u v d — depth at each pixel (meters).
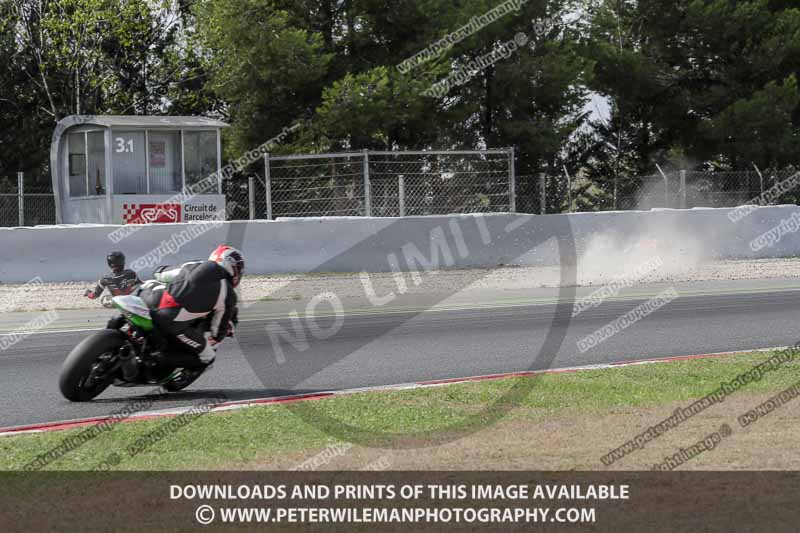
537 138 77.94
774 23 85.56
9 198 78.69
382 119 70.88
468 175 68.38
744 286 44.66
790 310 35.22
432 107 76.50
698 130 83.56
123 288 33.56
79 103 80.50
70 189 59.69
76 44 79.69
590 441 15.74
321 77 75.62
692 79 89.50
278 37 70.81
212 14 75.38
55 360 25.89
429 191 67.50
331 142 72.31
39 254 44.69
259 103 74.25
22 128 85.62
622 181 70.31
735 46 85.62
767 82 85.19
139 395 20.98
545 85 77.75
